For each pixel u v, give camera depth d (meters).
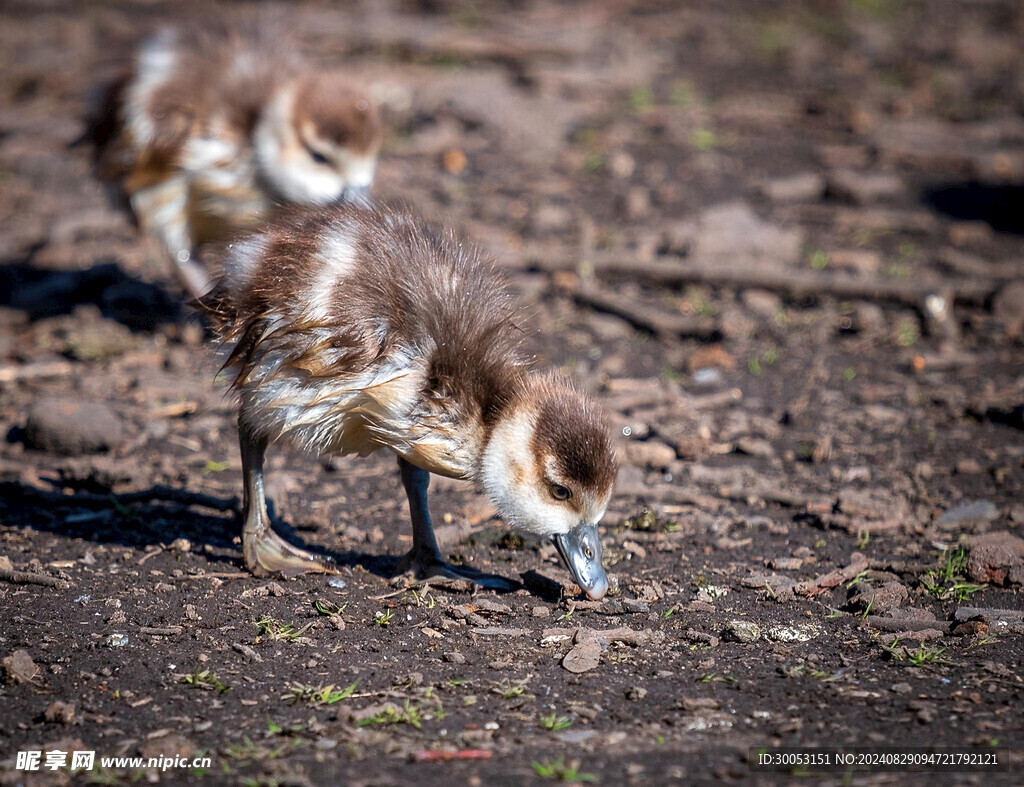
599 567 9.12
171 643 8.55
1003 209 19.89
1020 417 13.12
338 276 8.94
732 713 7.59
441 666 8.28
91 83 15.86
